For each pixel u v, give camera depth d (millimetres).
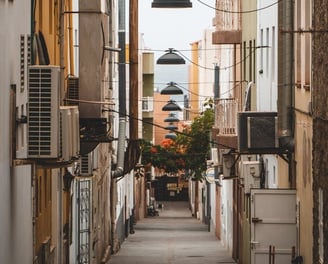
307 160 22266
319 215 20516
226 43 40094
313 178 21234
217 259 39250
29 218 18438
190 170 59062
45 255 21578
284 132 24781
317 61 20594
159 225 64000
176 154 55438
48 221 22844
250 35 36375
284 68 24578
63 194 26234
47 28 22297
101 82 23656
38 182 20703
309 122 21938
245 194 31484
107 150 42094
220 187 49312
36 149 16531
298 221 23766
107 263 37938
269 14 30609
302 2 22891
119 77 47625
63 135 17203
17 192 16641
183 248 44938
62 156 17188
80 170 27172
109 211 43188
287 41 24438
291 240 24125
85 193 31562
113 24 44156
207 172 49938
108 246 40562
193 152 55156
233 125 32594
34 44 19531
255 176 31188
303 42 22766
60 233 25516
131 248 45656
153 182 89062
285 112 24750
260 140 25375
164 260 38469
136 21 26219
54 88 16531
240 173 32906
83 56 23562
